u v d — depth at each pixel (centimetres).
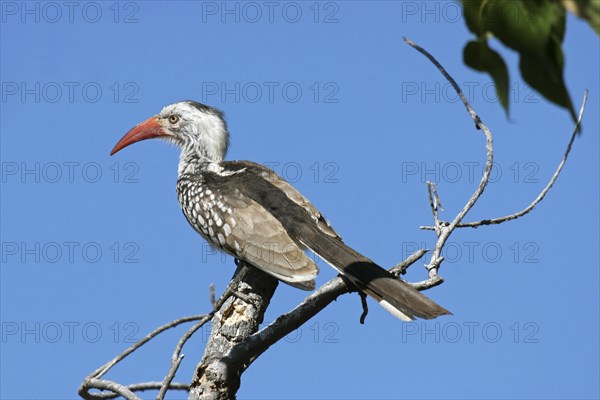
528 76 448
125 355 1009
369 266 1065
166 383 934
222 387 995
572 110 439
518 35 449
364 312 1032
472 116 975
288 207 1277
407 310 991
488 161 985
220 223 1298
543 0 443
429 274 1032
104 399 1083
